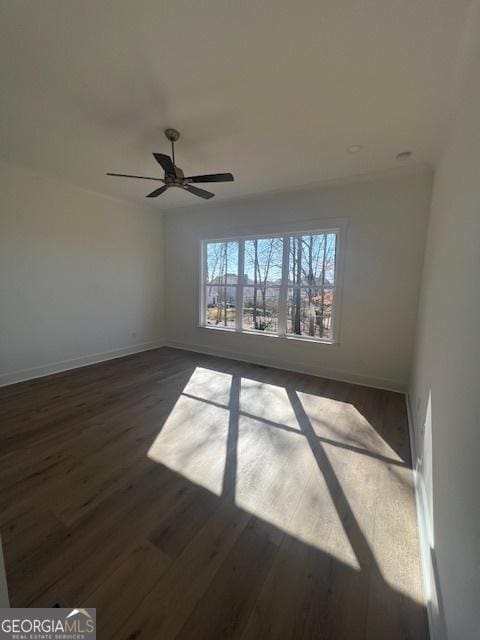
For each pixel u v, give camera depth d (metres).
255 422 2.58
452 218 1.61
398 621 1.09
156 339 5.33
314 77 1.75
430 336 1.98
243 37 1.47
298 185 3.63
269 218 4.07
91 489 1.73
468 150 1.36
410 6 1.29
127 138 2.53
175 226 5.06
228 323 4.79
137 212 4.73
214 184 3.64
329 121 2.22
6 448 2.14
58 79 1.80
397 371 3.37
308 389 3.39
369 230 3.39
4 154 2.90
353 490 1.76
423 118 2.14
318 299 3.93
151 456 2.06
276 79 1.78
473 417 0.84
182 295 5.15
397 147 2.60
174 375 3.80
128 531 1.45
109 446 2.18
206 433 2.38
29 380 3.52
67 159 3.00
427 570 1.22
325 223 3.64
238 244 4.50
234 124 2.28
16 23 1.40
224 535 1.44
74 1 1.29
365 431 2.45
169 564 1.28
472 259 1.05
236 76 1.76
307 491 1.75
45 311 3.65
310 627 1.06
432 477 1.38
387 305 3.37
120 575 1.23
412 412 2.60
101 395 3.12
